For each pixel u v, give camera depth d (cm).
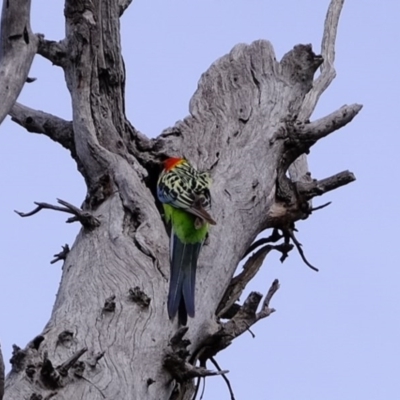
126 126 1416
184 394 1262
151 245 1228
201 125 1523
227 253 1315
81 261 1227
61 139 1455
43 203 1259
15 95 1045
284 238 1525
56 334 1078
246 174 1430
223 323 1253
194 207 1209
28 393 974
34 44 1068
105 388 1024
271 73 1612
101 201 1326
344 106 1522
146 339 1110
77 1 1338
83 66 1361
